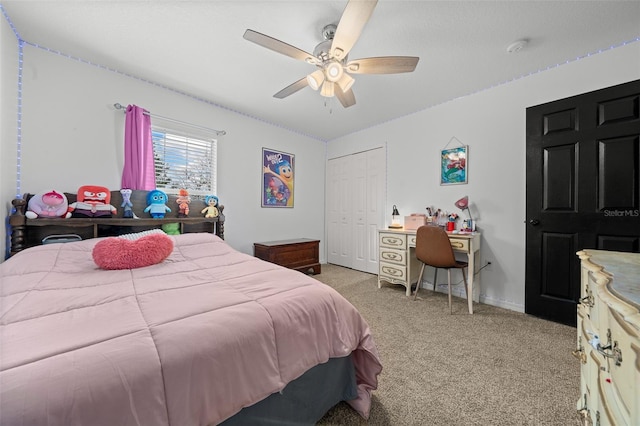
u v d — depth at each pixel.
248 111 3.24
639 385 0.45
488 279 2.59
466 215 2.75
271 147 3.67
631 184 1.73
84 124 2.16
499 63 2.14
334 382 1.16
